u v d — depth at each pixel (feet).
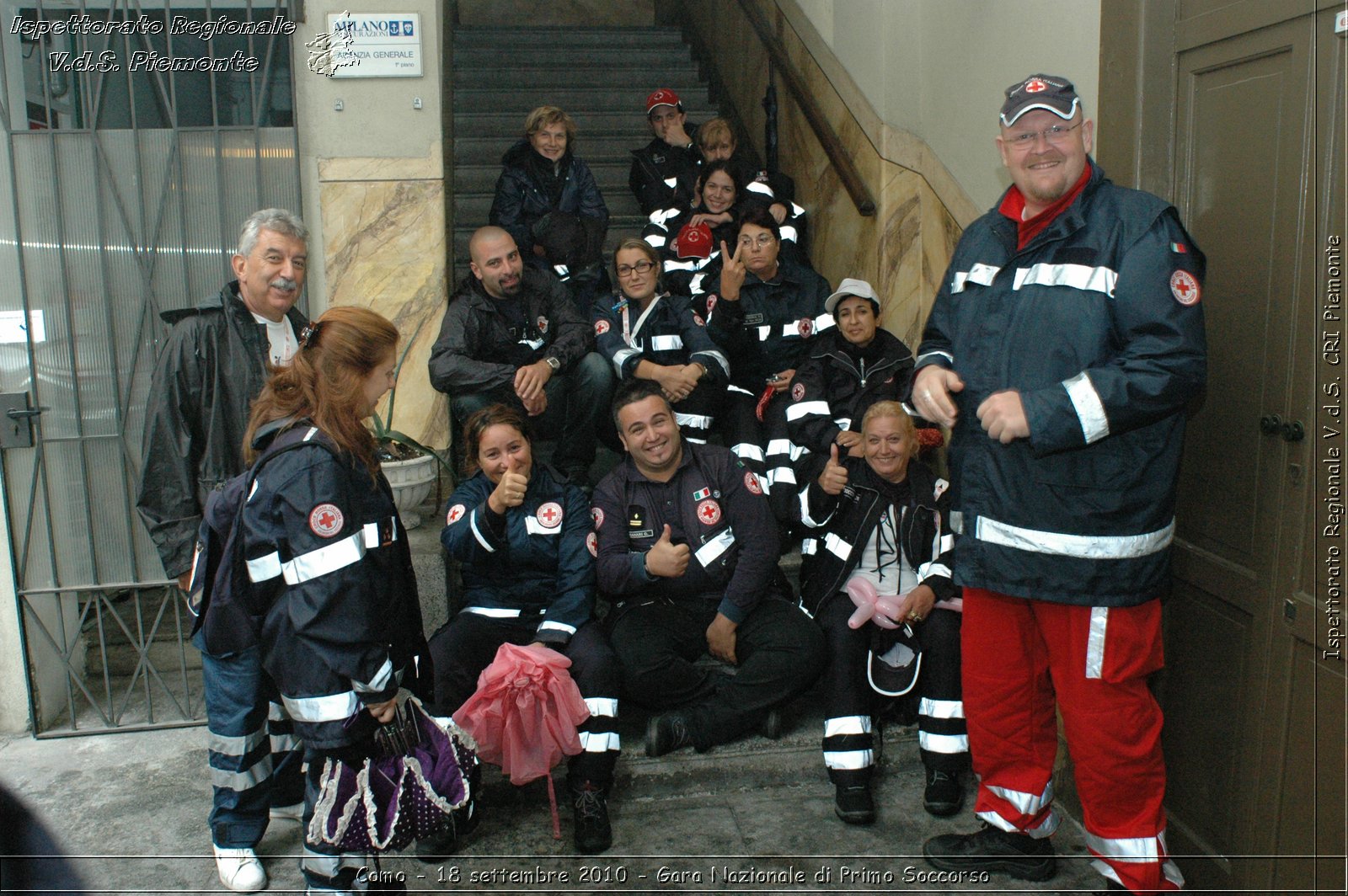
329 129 11.84
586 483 12.84
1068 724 7.54
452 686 9.43
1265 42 6.91
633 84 21.45
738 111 19.54
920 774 10.19
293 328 9.21
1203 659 7.95
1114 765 7.37
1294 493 6.81
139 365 11.05
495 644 9.71
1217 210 7.51
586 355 12.32
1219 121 7.44
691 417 12.11
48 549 10.96
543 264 13.06
